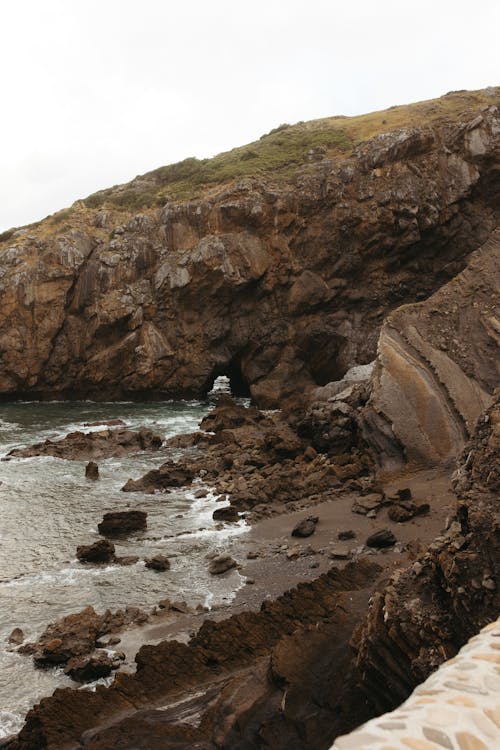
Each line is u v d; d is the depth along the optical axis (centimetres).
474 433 970
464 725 271
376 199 4456
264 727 843
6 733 1021
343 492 2186
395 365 2469
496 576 736
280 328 4550
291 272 4553
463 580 758
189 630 1305
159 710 959
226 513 2044
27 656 1255
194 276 4591
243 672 1017
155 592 1525
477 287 2731
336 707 843
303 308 4528
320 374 4553
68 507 2244
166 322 4716
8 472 2747
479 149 4428
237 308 4647
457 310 2666
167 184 5634
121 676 1056
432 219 4381
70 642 1257
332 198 4547
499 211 4506
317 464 2486
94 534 1964
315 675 926
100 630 1320
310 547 1703
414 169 4484
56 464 2888
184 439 3225
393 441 2327
